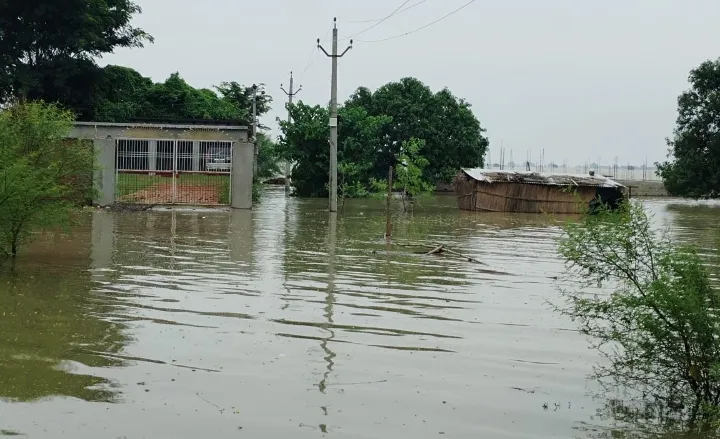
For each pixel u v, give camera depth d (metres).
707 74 55.41
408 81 59.75
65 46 40.91
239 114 63.38
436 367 8.02
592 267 7.87
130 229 21.33
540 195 37.78
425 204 42.34
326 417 6.49
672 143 57.66
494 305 11.33
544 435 6.27
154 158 30.28
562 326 9.98
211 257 15.82
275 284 12.66
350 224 25.66
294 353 8.38
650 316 7.16
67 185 15.91
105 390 7.00
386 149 57.53
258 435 6.06
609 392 7.38
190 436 5.99
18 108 17.95
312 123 44.69
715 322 6.86
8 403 6.61
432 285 13.04
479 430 6.33
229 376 7.50
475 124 61.75
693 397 7.13
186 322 9.69
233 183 30.81
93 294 11.38
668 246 7.65
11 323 9.42
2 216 13.91
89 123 29.34
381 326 9.77
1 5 37.88
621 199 8.12
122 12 42.84
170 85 54.53
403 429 6.29
